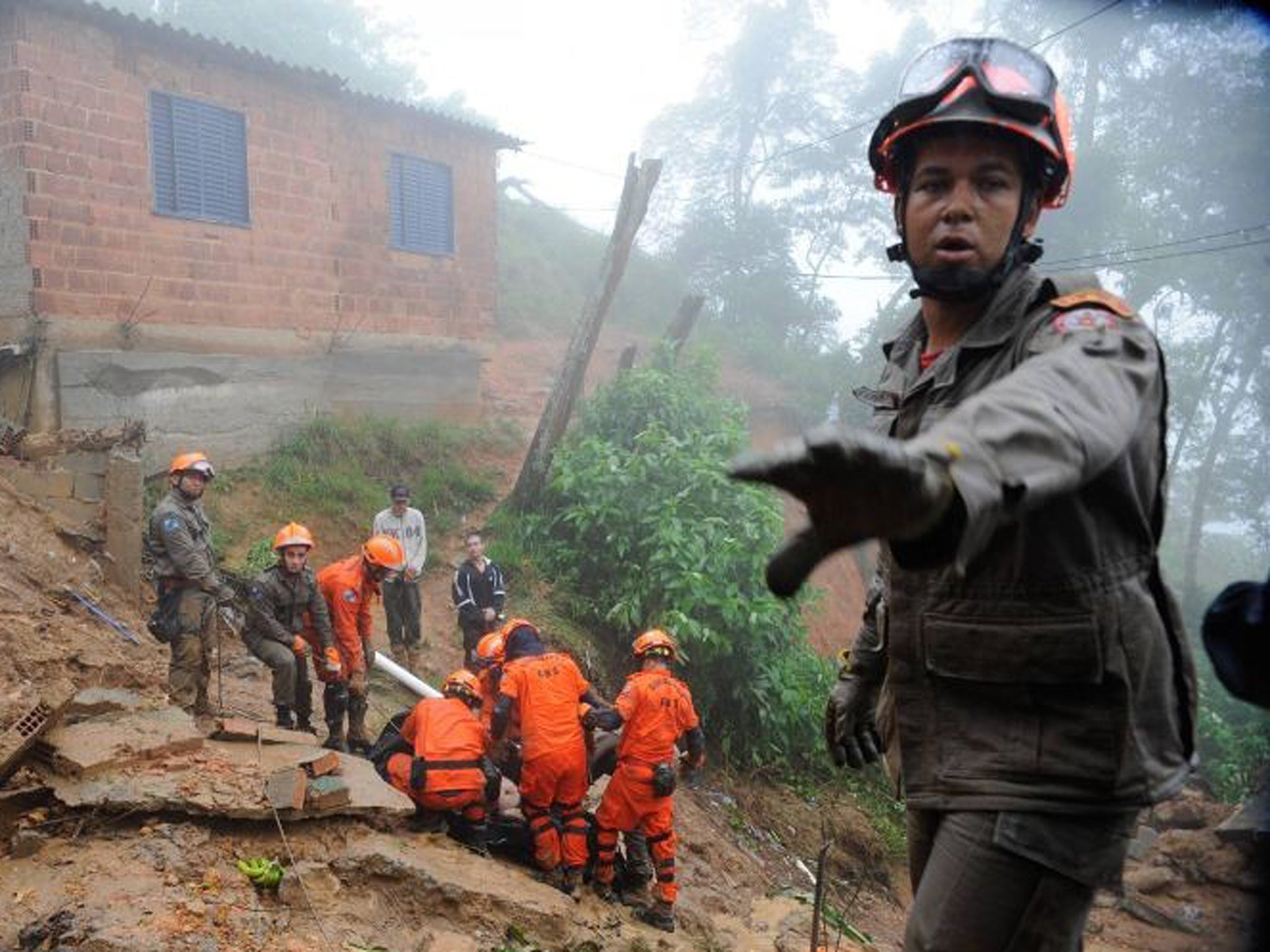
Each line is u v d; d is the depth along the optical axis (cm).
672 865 718
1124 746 158
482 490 1470
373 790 625
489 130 1733
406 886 564
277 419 1418
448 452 1544
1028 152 170
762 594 1192
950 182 171
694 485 1202
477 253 1755
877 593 220
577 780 705
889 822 1189
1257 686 154
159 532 754
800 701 1178
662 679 738
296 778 580
